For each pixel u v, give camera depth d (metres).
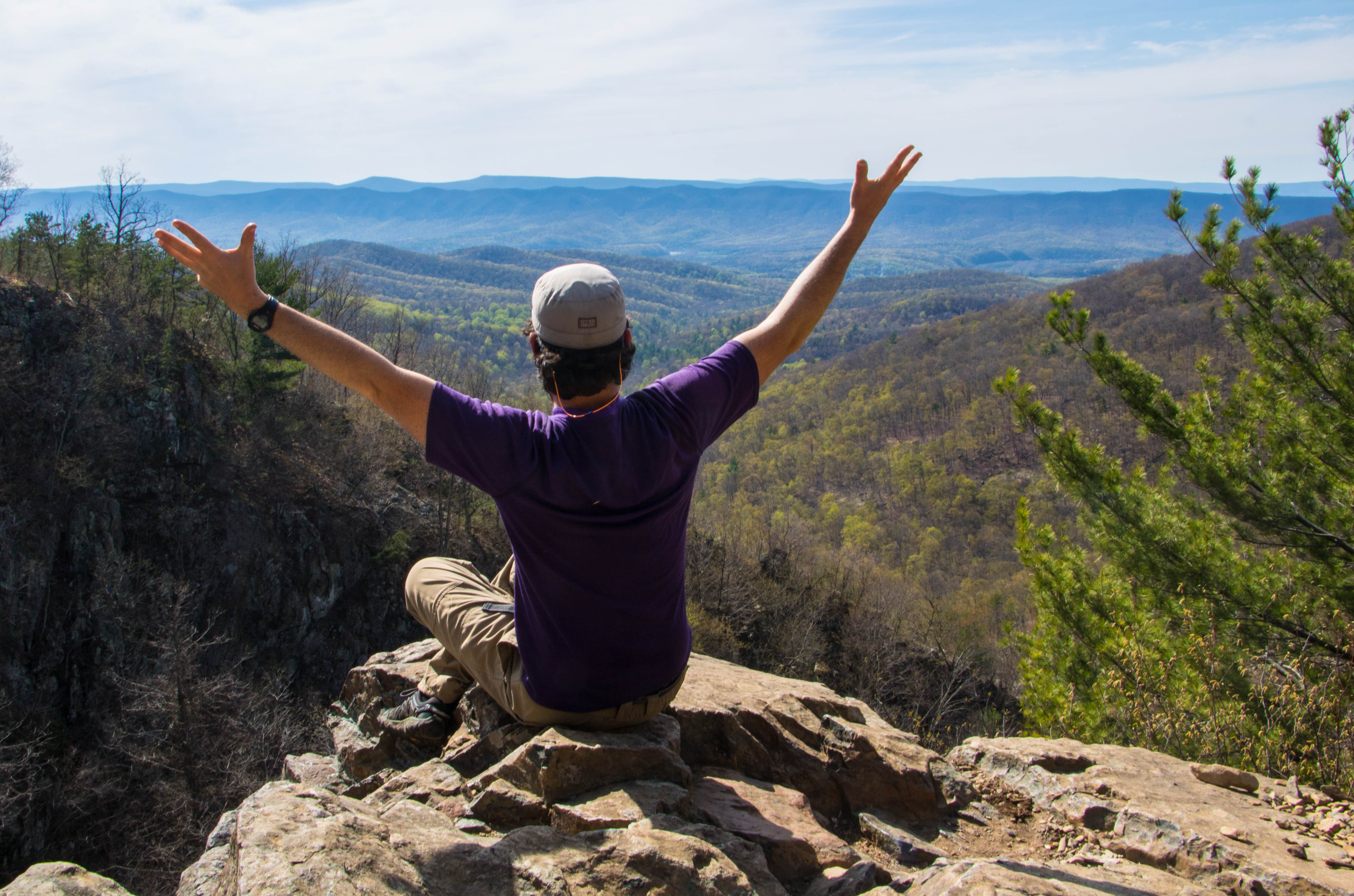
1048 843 2.65
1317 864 2.36
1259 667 6.26
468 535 43.09
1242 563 6.90
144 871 25.33
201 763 26.38
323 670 37.78
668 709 2.71
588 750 2.14
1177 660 5.98
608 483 1.83
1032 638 7.83
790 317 2.10
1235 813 2.71
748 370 2.04
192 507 35.56
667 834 1.85
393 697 3.16
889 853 2.51
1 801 25.91
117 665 31.59
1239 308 6.91
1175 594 6.84
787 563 44.62
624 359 1.84
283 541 37.28
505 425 1.80
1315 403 6.68
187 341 39.91
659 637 2.11
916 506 101.69
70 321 35.97
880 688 34.41
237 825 1.62
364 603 39.78
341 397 47.03
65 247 38.75
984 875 1.77
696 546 38.31
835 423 134.25
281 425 40.59
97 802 28.30
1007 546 89.12
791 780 2.71
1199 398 7.25
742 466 119.94
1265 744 4.41
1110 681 6.15
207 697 27.39
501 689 2.38
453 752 2.52
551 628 2.06
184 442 36.56
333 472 40.91
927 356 151.38
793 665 35.91
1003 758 3.13
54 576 31.75
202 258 1.67
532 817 2.11
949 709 33.41
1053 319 7.54
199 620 34.25
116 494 33.91
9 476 31.17
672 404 1.92
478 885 1.63
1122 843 2.55
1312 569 6.73
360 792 2.69
